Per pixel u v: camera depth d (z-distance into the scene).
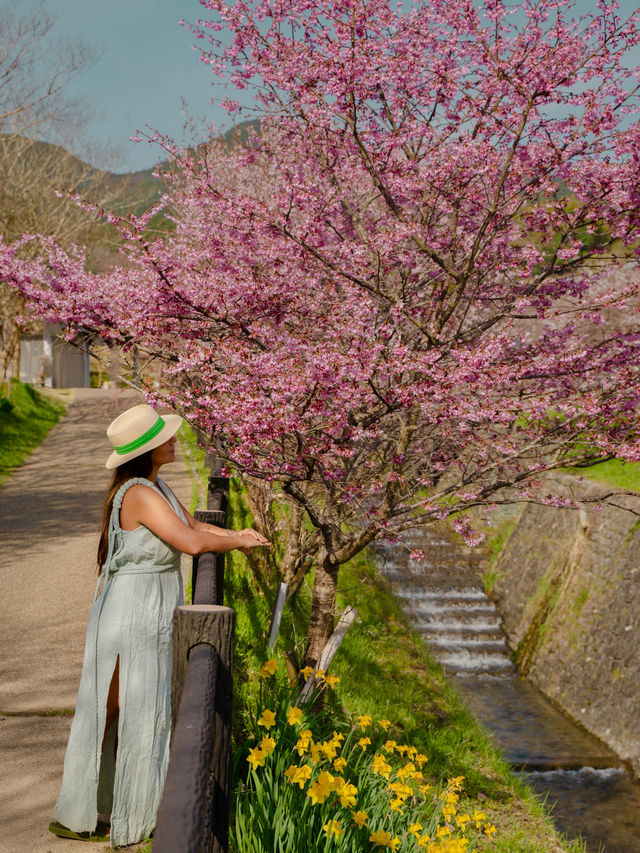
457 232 6.11
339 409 4.96
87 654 2.92
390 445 6.14
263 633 7.04
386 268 6.00
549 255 5.79
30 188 24.77
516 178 5.78
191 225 6.79
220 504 4.73
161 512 2.87
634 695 11.31
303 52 5.32
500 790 8.44
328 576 6.00
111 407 23.62
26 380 38.38
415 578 16.27
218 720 2.42
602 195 5.57
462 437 5.83
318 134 5.96
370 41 5.28
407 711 9.37
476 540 5.48
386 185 5.88
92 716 2.93
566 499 5.57
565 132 5.45
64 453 18.45
